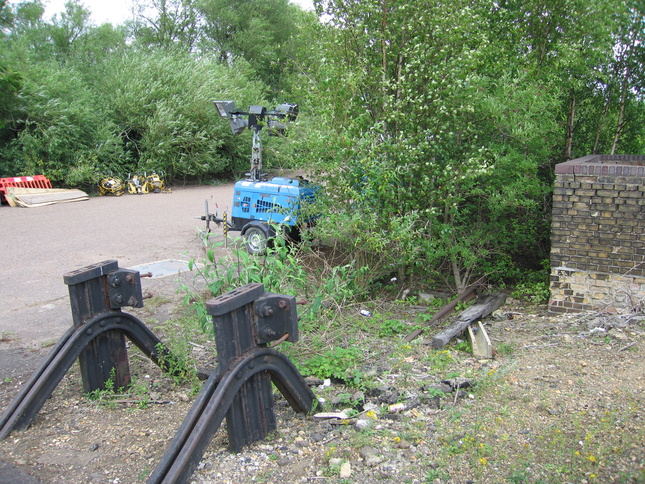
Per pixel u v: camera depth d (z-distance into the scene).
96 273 4.17
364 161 6.27
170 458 2.98
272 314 3.47
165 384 4.62
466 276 7.14
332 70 6.62
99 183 19.69
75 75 20.92
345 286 6.13
